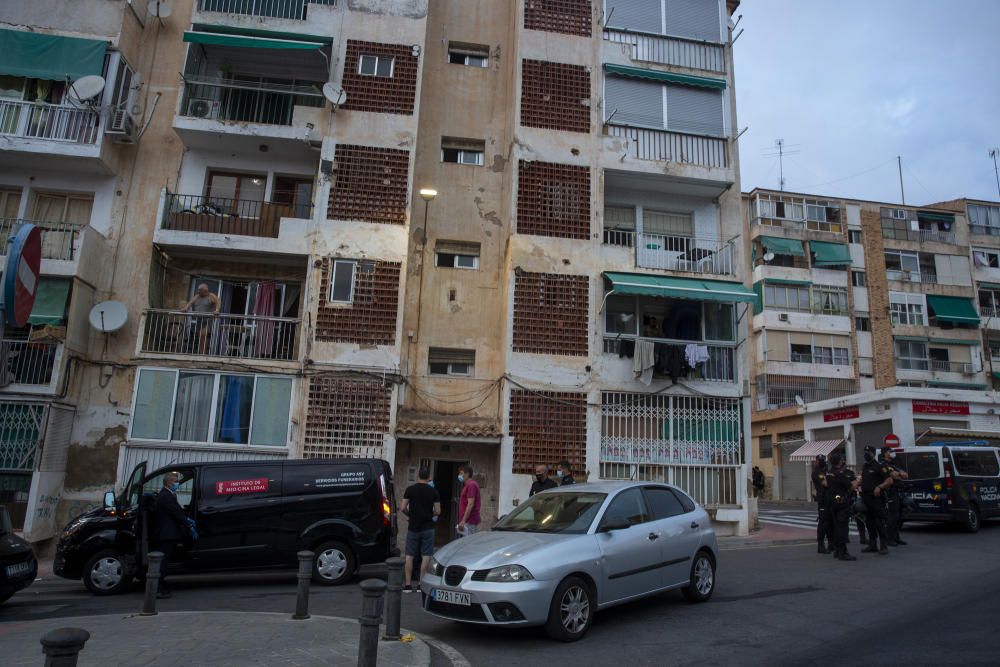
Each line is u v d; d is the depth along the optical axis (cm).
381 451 1537
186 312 1548
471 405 1677
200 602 923
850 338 3609
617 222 1888
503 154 1842
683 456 1664
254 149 1733
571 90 1816
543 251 1700
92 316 1522
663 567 792
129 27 1692
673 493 877
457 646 669
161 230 1598
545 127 1778
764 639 680
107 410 1527
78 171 1653
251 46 1655
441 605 680
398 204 1672
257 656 604
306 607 769
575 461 1602
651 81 1875
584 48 1850
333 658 600
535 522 782
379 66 1753
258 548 1018
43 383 1445
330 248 1623
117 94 1641
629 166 1788
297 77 1838
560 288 1688
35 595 1031
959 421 2555
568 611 677
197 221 1636
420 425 1570
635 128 1836
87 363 1538
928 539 1481
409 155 1700
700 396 1694
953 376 3697
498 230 1794
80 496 1486
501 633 718
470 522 1041
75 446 1506
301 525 1040
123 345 1564
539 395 1620
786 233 3678
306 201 1783
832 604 836
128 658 596
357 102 1712
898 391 2516
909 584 955
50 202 1670
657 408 1678
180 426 1505
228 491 1030
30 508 1377
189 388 1527
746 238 3716
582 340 1670
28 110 1586
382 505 1083
